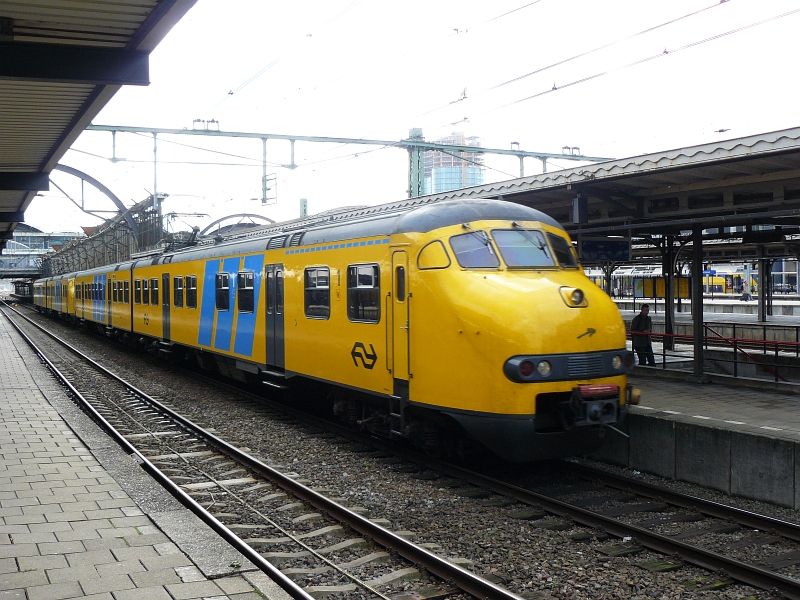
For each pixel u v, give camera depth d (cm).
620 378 851
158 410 1375
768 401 1089
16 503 714
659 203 1241
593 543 677
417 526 727
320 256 1121
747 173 1038
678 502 795
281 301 1261
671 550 647
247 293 1405
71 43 920
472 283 841
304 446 1071
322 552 649
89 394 1553
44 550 580
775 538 691
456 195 1264
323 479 898
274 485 872
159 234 2959
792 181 1057
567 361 801
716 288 5909
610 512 775
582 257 1323
